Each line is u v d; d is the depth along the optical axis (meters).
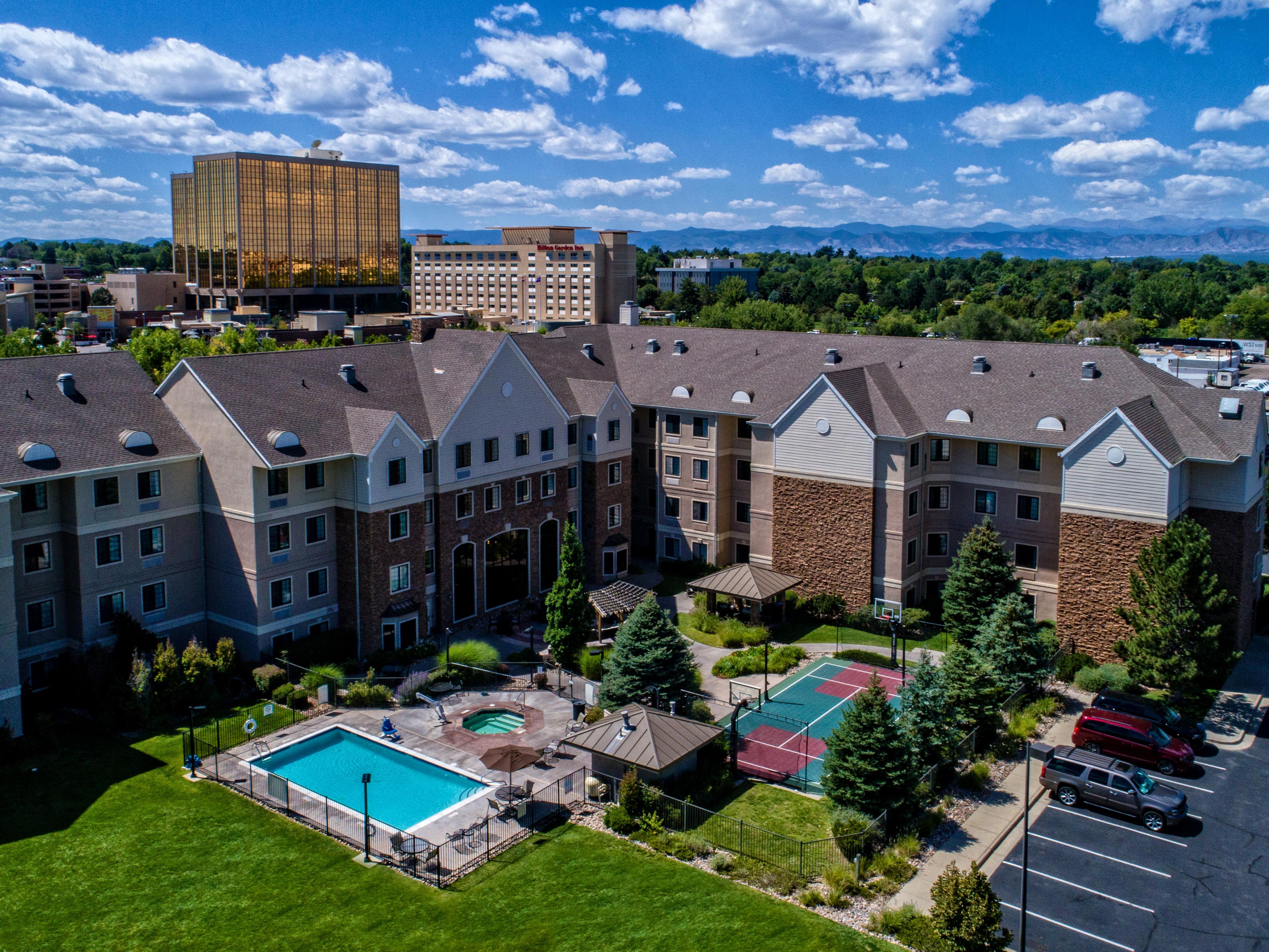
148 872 34.25
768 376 67.88
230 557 51.84
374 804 39.59
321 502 53.19
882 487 58.75
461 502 58.25
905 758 36.66
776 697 50.19
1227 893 33.31
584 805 39.28
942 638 57.19
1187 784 41.03
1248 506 53.00
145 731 45.41
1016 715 46.22
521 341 71.56
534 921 31.50
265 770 41.62
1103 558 52.72
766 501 64.75
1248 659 54.22
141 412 52.28
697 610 60.78
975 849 35.94
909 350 66.00
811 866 34.16
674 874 34.12
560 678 51.41
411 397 58.94
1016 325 146.50
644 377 73.38
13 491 45.38
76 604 48.09
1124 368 57.69
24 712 46.44
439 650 55.00
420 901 32.66
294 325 198.12
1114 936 30.94
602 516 67.50
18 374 50.03
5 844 35.84
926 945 29.42
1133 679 49.69
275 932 31.03
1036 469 56.81
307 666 51.75
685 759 40.62
